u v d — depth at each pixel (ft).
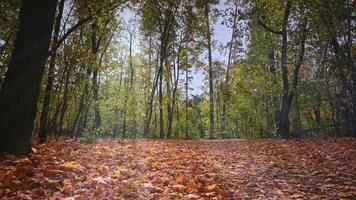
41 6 25.77
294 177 23.93
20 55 25.16
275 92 74.38
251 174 25.14
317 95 74.13
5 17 38.81
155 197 17.62
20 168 19.93
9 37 40.91
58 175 19.86
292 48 74.59
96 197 16.58
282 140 57.00
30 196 15.83
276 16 68.64
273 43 76.18
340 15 56.65
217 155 38.32
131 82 143.95
